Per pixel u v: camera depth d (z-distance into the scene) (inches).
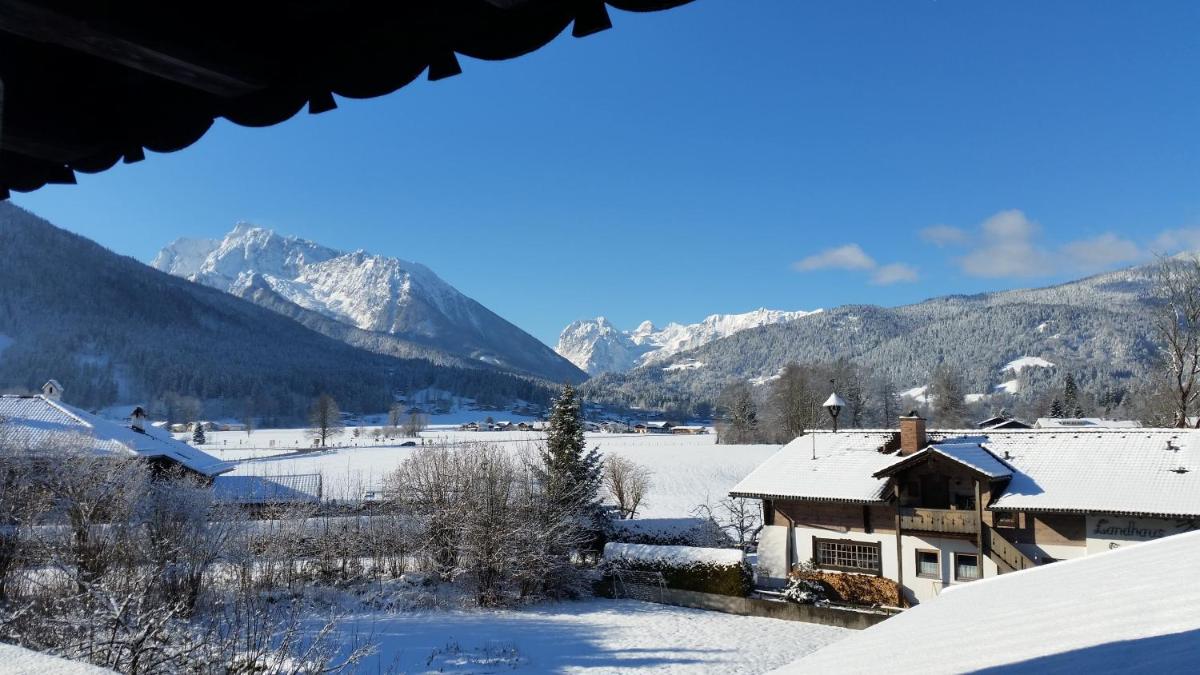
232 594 928.9
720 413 6087.6
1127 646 149.7
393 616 1197.1
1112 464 1179.9
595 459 1721.2
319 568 1378.0
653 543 1674.5
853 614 1202.6
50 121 142.9
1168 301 1818.4
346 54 120.6
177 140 143.8
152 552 823.1
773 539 1365.7
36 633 491.8
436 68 117.3
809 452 1451.8
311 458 3686.0
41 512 895.1
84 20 103.4
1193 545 304.5
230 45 117.4
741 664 994.1
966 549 1192.2
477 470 1449.3
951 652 199.5
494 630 1147.3
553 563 1401.3
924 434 1300.4
